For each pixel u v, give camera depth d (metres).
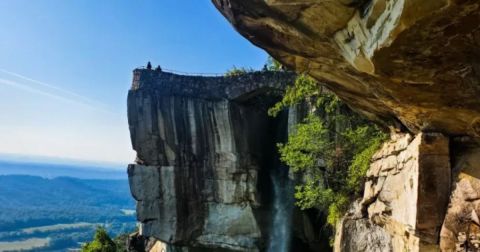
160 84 27.69
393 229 10.43
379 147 14.36
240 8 7.35
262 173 28.42
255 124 28.58
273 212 27.61
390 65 5.81
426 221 8.19
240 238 26.69
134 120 27.70
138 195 27.75
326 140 20.03
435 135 8.31
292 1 5.99
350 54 6.42
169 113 27.41
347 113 20.22
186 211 27.19
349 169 16.94
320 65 8.34
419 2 4.29
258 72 26.30
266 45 8.37
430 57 5.42
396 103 8.02
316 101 22.09
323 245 24.56
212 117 26.89
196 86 27.36
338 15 5.81
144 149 27.59
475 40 4.84
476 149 8.18
